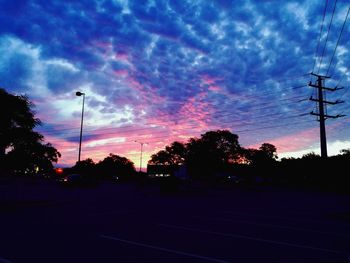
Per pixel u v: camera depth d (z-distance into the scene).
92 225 11.71
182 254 7.66
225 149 91.31
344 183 39.47
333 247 8.71
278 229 11.45
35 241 8.84
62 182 41.78
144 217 14.05
